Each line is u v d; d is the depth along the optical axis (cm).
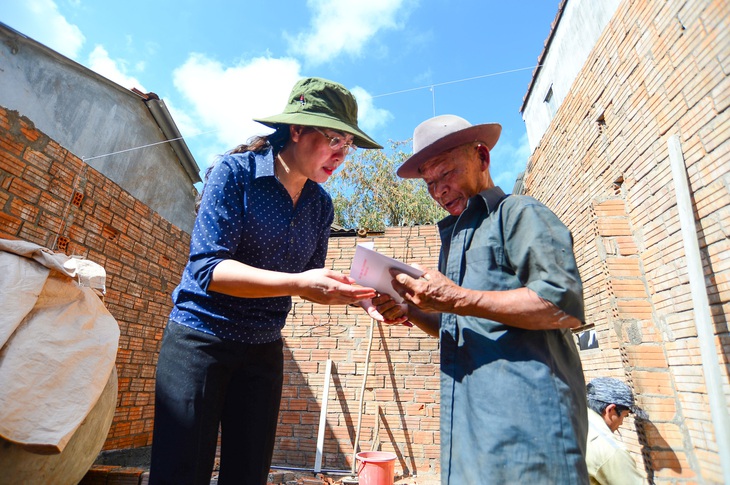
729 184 237
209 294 145
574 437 103
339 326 633
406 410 582
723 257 241
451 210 156
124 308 519
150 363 560
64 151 441
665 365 298
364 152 1360
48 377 174
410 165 159
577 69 518
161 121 682
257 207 158
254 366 160
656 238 310
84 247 461
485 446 106
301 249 176
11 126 387
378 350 614
